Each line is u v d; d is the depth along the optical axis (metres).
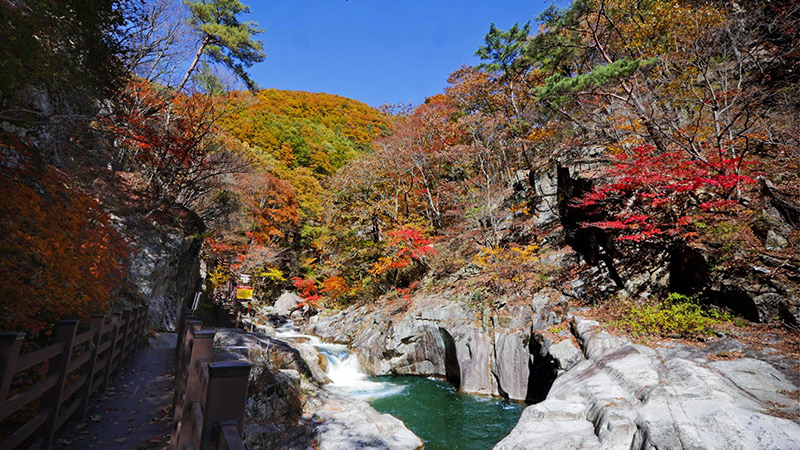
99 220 7.35
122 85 9.58
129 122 11.97
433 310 13.94
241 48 19.28
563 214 15.05
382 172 24.70
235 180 20.47
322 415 7.59
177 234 14.34
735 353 6.59
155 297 12.73
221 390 1.68
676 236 9.51
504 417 9.15
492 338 11.80
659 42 13.84
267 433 6.35
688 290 9.09
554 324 10.51
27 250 5.46
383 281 20.61
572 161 14.57
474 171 22.53
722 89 10.92
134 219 11.72
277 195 28.33
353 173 25.34
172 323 14.13
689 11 12.92
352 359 15.04
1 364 2.35
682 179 8.77
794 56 11.28
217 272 23.05
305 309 25.19
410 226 19.06
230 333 11.45
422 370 13.70
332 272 24.72
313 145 41.38
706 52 11.12
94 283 6.62
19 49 5.57
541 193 16.47
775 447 3.97
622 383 6.32
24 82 6.36
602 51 13.41
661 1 14.09
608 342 8.25
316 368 12.36
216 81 16.55
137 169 14.99
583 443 5.15
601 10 13.91
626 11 15.17
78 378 4.37
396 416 9.37
